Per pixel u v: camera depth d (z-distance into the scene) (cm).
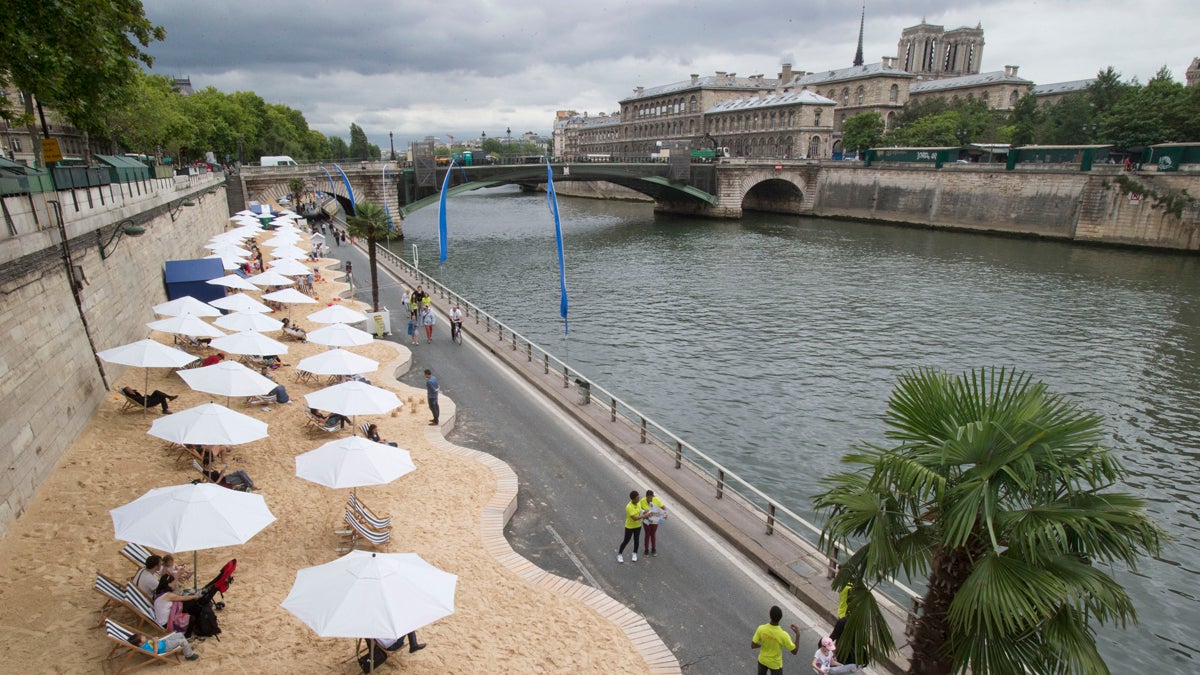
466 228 10600
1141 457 2770
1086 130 10488
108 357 1864
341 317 2678
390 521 1524
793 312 5012
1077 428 709
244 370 1877
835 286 5966
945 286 5941
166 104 6050
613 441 2011
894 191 11006
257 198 7800
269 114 12144
